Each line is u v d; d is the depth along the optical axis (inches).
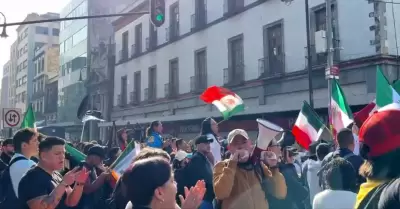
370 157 77.7
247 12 814.5
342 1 617.3
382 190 72.7
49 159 141.0
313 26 660.7
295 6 698.2
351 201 124.3
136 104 1242.0
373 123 77.4
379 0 575.5
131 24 1300.4
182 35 1032.2
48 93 2269.9
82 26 1728.6
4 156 263.4
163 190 78.9
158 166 79.7
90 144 258.4
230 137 158.6
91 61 1600.6
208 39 936.3
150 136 339.9
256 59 787.4
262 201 147.0
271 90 744.3
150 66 1180.5
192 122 941.2
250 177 148.3
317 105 623.8
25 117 281.6
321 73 642.8
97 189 191.5
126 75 1327.5
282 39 721.6
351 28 604.1
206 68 940.0
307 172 222.4
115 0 1656.0
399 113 76.5
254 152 149.0
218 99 282.5
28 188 135.6
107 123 1300.4
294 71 692.7
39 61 2544.3
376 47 570.9
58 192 133.7
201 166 192.4
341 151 186.7
